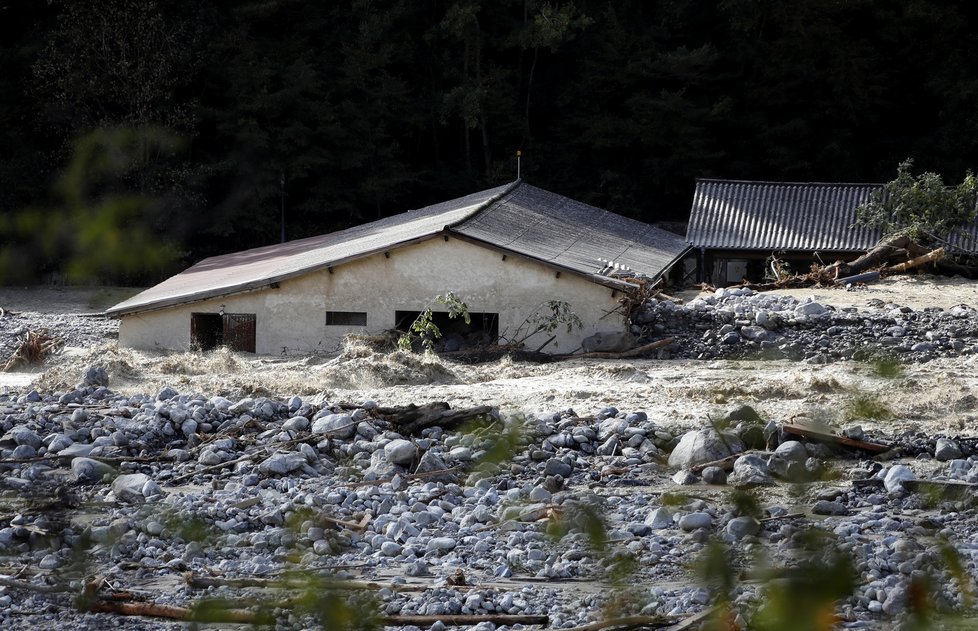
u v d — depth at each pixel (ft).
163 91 344.08
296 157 386.93
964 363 183.21
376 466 99.76
